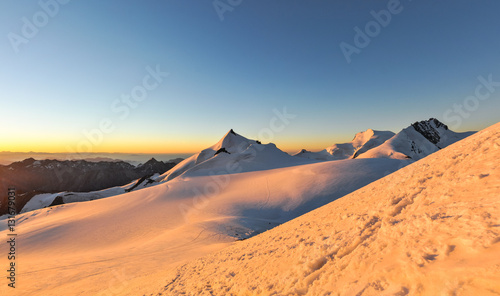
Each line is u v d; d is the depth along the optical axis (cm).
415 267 270
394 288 269
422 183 601
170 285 1088
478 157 536
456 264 239
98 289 1477
